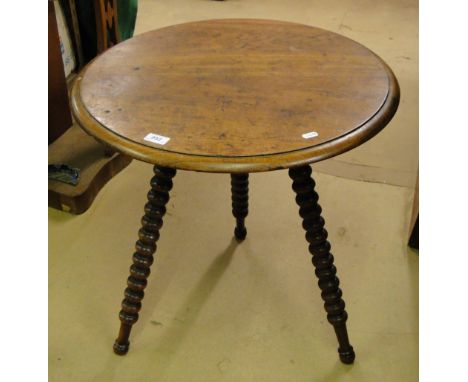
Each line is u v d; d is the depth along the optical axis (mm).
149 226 912
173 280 1231
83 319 1143
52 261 1280
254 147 734
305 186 864
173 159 725
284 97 849
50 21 1451
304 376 1022
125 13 1675
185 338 1100
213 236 1354
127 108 831
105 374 1033
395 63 2162
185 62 966
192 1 2836
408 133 1746
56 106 1580
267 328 1116
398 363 1041
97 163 1511
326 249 925
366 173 1573
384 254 1290
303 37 1055
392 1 2824
